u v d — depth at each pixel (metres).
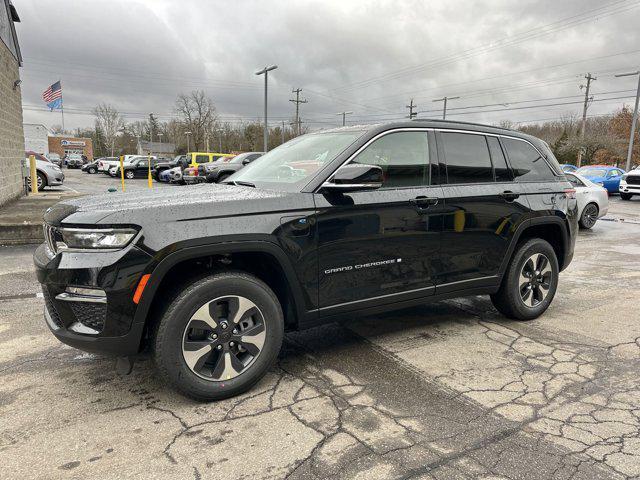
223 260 3.13
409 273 3.63
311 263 3.15
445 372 3.40
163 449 2.46
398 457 2.40
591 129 50.62
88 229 2.64
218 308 2.91
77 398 3.00
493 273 4.16
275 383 3.22
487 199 4.00
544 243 4.51
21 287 5.61
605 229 11.86
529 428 2.67
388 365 3.52
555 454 2.43
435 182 3.76
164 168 31.78
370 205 3.36
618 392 3.11
